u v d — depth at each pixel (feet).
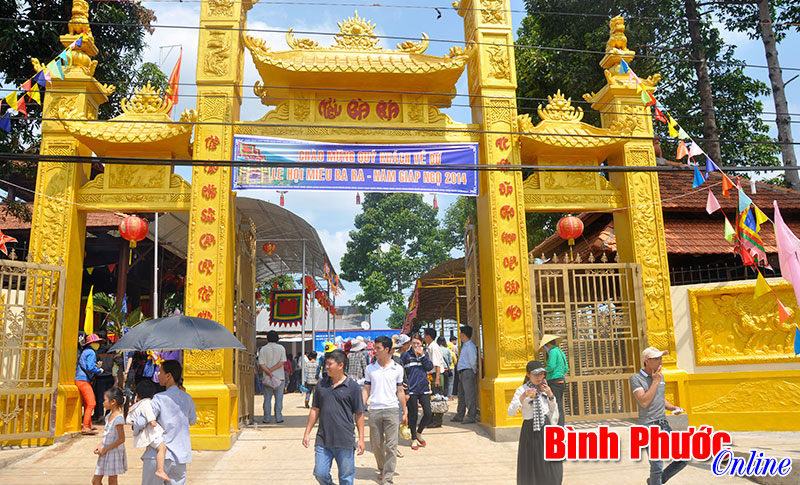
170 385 18.69
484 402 33.96
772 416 31.63
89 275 63.36
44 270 30.83
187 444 18.17
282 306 75.87
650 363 20.52
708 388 32.73
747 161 61.72
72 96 32.86
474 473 25.26
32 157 25.52
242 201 49.65
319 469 18.20
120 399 19.93
